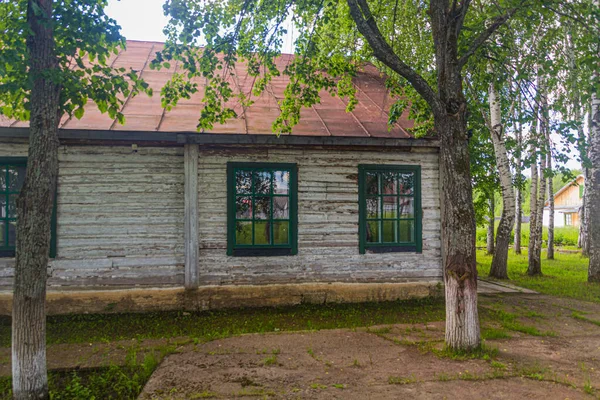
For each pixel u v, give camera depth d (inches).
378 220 340.2
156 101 345.1
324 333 250.2
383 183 341.7
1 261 286.5
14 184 292.5
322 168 329.1
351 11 227.3
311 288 321.7
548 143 344.5
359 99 415.5
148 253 304.0
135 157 305.3
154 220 305.7
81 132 278.5
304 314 296.5
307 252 324.5
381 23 408.2
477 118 455.5
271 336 244.2
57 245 294.0
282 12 284.7
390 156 339.3
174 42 246.7
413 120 369.1
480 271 552.4
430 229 343.3
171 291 303.7
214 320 282.0
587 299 353.4
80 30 178.1
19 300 159.3
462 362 199.0
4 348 226.5
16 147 289.9
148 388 172.4
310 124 335.6
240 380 179.9
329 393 166.4
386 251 336.2
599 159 443.8
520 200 825.5
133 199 304.0
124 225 302.4
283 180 326.3
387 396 163.5
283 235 324.8
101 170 301.3
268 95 387.2
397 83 353.7
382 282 334.0
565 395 163.8
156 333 253.3
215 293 308.0
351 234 331.6
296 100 310.0
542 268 580.1
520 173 558.3
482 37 229.3
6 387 177.9
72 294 292.8
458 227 211.3
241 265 313.9
